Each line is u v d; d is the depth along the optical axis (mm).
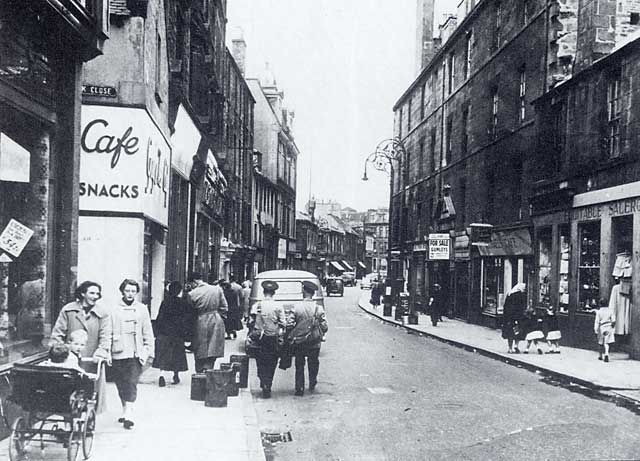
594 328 15844
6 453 6289
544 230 20812
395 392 10805
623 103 16234
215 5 28266
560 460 6633
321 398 10266
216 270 30750
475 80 28938
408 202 42500
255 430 7648
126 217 13352
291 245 68562
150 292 15664
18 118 8438
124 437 7230
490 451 7000
